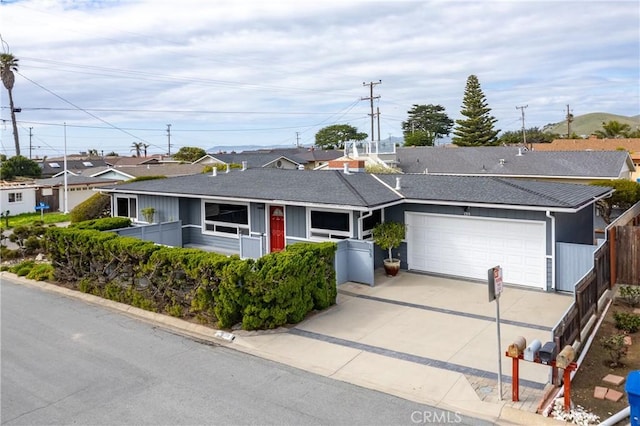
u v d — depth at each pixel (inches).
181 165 2027.6
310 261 494.9
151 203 908.0
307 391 345.4
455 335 442.0
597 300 475.2
